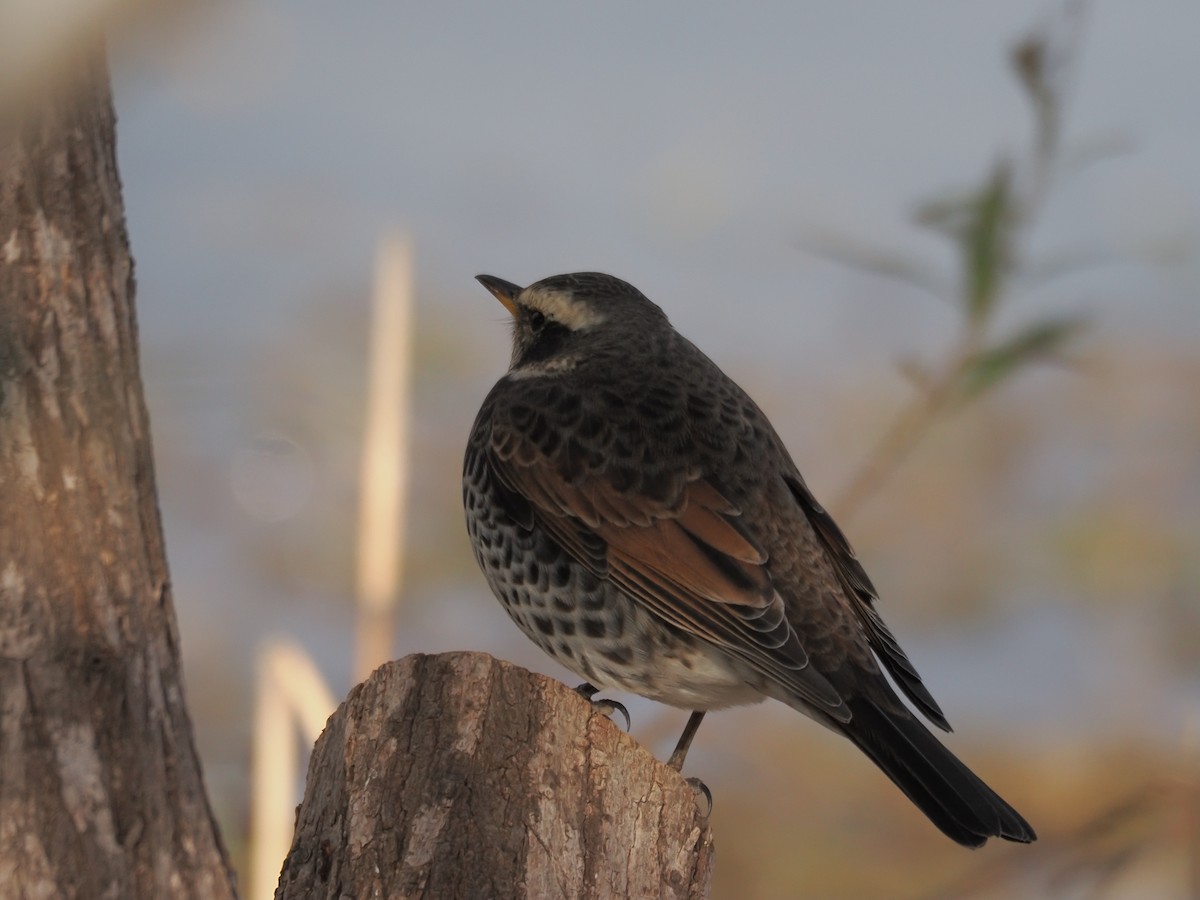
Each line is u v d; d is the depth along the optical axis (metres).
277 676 10.43
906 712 8.89
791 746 15.02
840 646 9.17
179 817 6.54
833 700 8.68
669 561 9.45
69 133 6.35
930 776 8.44
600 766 6.60
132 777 6.32
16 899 5.95
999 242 10.05
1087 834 12.12
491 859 6.29
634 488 9.68
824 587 9.49
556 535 9.81
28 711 6.07
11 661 6.07
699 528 9.48
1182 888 11.73
